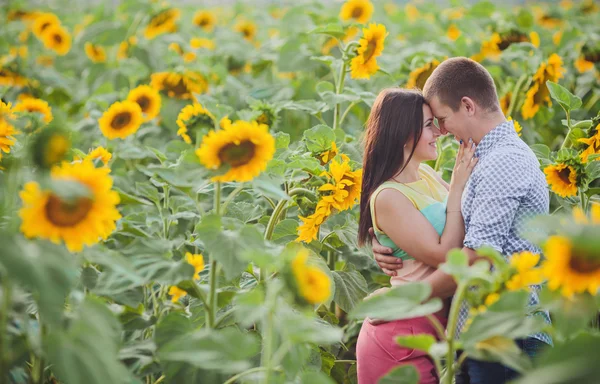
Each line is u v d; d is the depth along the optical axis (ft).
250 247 9.75
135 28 29.22
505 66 23.40
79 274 10.64
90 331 8.20
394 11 43.21
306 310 8.80
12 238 8.05
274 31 36.17
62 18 39.68
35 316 11.23
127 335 12.16
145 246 10.08
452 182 12.73
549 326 8.36
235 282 12.45
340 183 12.21
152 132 22.63
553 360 7.73
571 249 7.82
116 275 9.75
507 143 12.59
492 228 11.95
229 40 30.94
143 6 29.25
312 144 14.11
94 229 8.52
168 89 22.48
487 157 12.39
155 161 20.98
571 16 33.71
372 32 17.40
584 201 13.76
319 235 14.87
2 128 11.51
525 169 12.15
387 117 12.74
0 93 23.40
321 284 8.27
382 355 12.49
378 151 12.80
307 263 12.01
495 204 12.00
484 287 8.74
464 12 33.37
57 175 8.59
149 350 10.34
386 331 12.43
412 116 12.67
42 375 9.87
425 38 31.65
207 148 9.72
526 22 28.71
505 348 8.48
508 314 8.35
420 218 12.38
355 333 16.20
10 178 10.12
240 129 9.61
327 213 12.26
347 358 16.60
